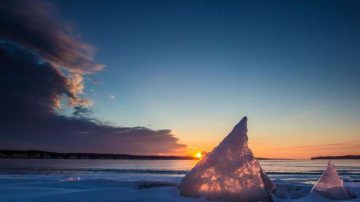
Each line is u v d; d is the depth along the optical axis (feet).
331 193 23.43
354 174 115.96
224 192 20.80
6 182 32.42
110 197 20.45
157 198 20.42
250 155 21.38
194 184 21.35
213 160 21.70
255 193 20.62
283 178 86.07
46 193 22.57
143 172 124.16
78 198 20.43
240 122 22.03
